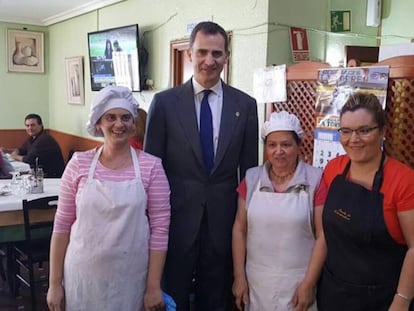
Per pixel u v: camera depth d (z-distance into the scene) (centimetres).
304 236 169
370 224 140
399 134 175
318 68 208
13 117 705
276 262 171
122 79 495
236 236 184
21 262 291
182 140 184
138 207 163
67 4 572
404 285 138
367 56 279
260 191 177
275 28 319
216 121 188
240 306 183
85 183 162
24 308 301
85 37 607
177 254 189
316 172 175
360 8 353
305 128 219
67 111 677
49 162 505
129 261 163
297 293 166
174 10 422
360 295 147
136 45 461
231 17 350
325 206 154
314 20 336
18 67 700
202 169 184
